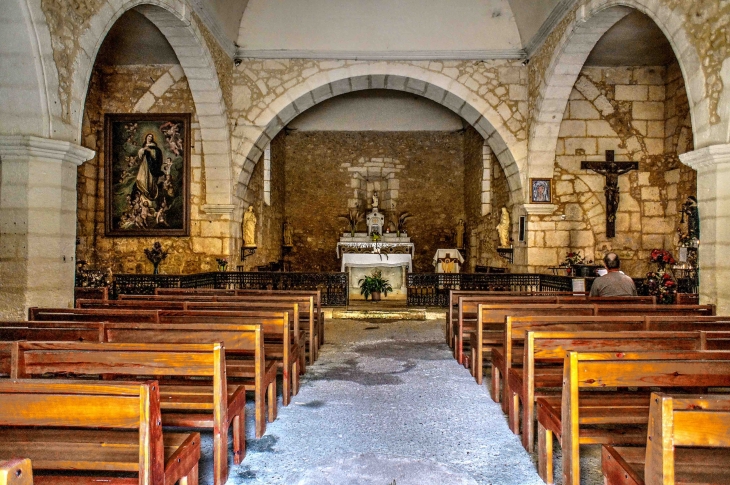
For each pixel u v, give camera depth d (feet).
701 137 16.30
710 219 15.90
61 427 7.66
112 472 7.66
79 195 30.45
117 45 29.66
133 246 32.55
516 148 32.17
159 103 32.48
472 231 44.55
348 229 48.34
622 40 28.14
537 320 12.16
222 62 30.48
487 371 17.08
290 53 32.12
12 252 15.34
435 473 9.61
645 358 7.92
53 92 15.65
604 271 27.02
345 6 31.68
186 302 15.37
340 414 12.85
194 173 32.48
